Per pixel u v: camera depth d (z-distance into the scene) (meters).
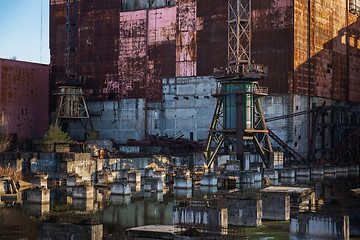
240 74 77.69
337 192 59.41
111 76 108.69
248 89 79.38
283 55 93.00
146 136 104.38
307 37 97.50
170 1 105.31
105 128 108.88
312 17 98.81
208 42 99.00
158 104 104.12
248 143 92.81
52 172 70.81
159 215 44.03
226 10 97.12
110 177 70.06
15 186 57.59
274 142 92.81
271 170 79.31
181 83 101.81
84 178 72.19
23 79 107.31
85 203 50.84
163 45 103.75
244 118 79.25
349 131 110.69
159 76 104.06
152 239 27.39
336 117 104.69
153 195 58.25
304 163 91.94
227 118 80.19
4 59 103.00
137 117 105.69
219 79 80.62
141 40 105.81
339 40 108.69
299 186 47.00
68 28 111.19
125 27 107.56
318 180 77.56
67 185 64.12
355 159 103.00
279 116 93.06
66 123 112.75
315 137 97.75
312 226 29.36
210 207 31.92
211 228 30.19
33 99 109.56
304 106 96.81
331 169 87.00
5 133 100.06
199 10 100.00
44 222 27.41
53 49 115.19
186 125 101.12
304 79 96.31
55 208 47.31
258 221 36.19
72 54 112.81
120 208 47.94
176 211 32.69
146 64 105.25
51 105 114.19
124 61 107.44
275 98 93.56
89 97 110.56
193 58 100.50
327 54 103.94
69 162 70.00
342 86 109.75
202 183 68.94
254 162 84.88
